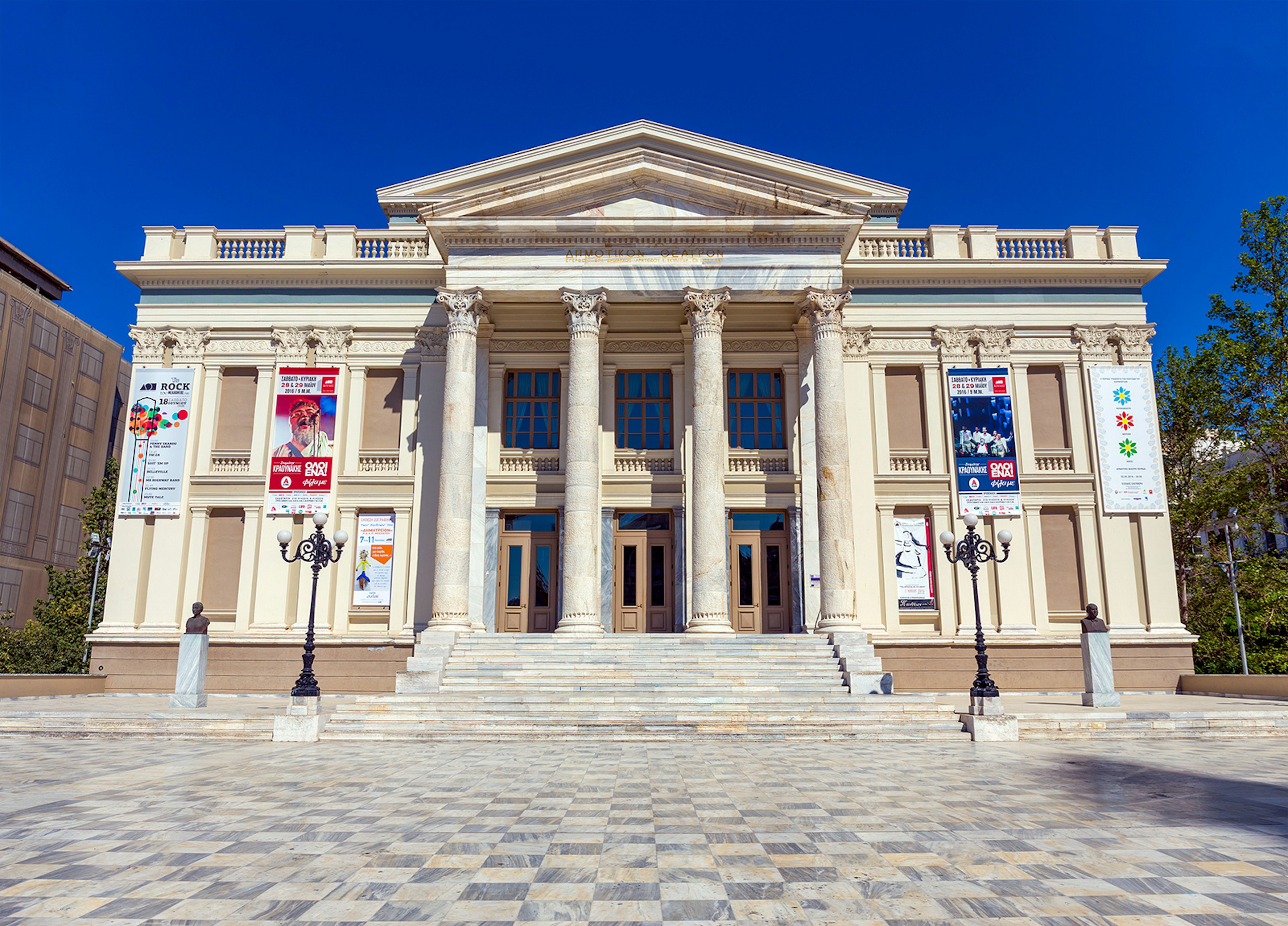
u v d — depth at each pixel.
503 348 25.66
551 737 14.91
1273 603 27.95
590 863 6.18
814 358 22.19
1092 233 25.98
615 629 24.45
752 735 15.04
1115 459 24.84
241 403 25.55
